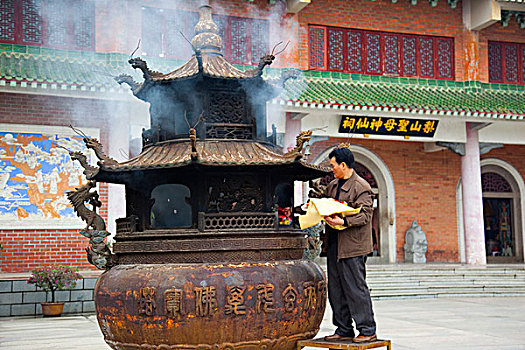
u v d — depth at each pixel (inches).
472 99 816.3
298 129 747.4
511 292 706.2
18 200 617.9
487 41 888.3
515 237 978.1
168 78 230.4
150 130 247.6
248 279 204.4
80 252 635.5
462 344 344.5
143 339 205.3
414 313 526.3
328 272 240.2
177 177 223.3
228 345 203.0
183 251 211.8
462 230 940.0
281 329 210.4
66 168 636.1
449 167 947.3
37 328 440.1
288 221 245.9
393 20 850.8
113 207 632.4
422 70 855.7
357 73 827.4
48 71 609.6
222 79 231.1
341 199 232.7
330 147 884.6
